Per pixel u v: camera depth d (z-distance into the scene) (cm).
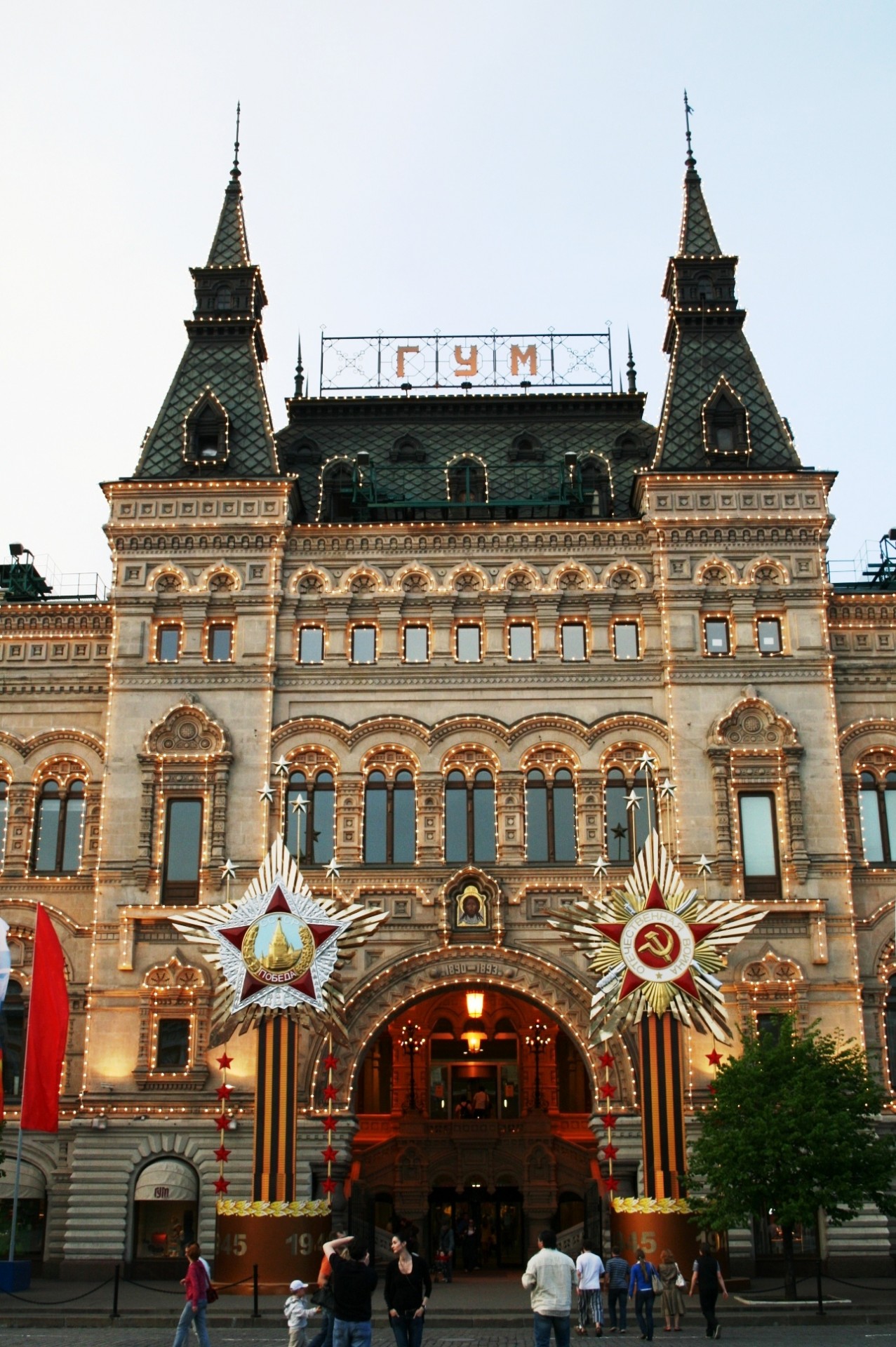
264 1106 4975
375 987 5547
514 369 7394
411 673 5934
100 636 6138
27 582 6806
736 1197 4481
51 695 6081
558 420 6925
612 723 5847
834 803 5706
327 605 6022
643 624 5988
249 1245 4641
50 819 5981
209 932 5081
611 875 5672
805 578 5991
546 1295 2758
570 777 5841
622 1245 4744
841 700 6000
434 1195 6153
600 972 4969
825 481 6056
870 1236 5228
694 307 6612
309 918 5088
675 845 5656
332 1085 5425
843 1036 5434
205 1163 5319
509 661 5953
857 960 5625
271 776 5791
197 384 6444
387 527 6091
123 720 5841
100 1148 5341
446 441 6806
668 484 6069
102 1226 5253
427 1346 3553
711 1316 3725
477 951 5572
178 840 5750
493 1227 6109
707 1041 5409
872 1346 3419
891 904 5722
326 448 6788
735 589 5962
